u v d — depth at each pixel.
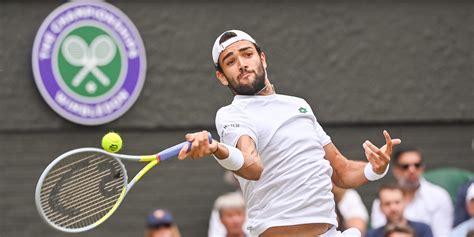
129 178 23.31
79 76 22.77
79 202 11.36
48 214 11.33
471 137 24.83
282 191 11.28
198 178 23.64
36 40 22.50
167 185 23.53
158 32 23.55
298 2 24.09
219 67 11.73
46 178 11.35
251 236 11.68
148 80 23.44
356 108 24.28
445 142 24.72
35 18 22.92
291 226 11.29
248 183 11.55
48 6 22.98
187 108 23.59
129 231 23.36
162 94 23.52
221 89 23.77
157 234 20.38
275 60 23.97
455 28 24.80
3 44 22.84
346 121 24.22
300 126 11.48
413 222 20.08
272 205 11.29
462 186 21.33
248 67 11.49
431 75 24.67
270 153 11.31
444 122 24.72
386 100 24.44
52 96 22.66
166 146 23.55
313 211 11.27
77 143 23.08
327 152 12.22
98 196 11.39
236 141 11.16
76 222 11.39
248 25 23.91
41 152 23.02
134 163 23.36
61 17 22.62
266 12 23.97
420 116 24.58
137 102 23.36
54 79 22.64
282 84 23.97
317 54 24.16
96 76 22.84
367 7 24.44
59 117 22.95
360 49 24.38
